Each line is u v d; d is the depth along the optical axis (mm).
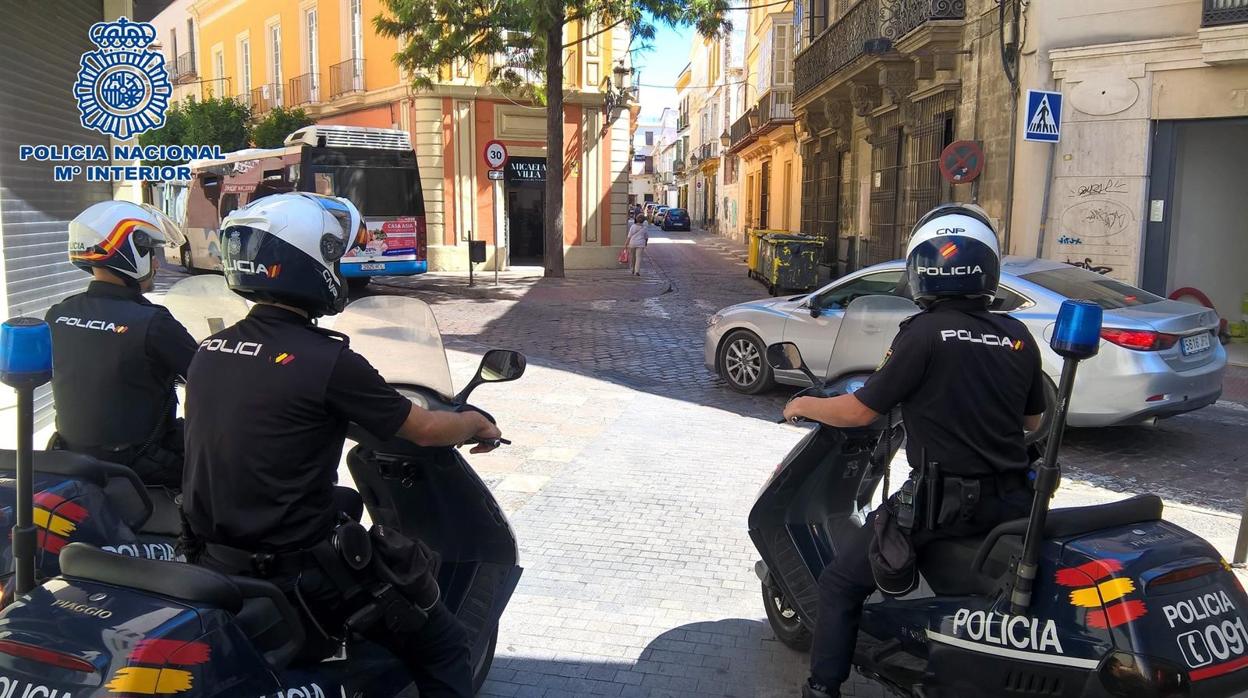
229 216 2426
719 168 53781
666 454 7086
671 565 4926
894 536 2854
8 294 7023
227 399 2336
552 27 19219
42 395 7336
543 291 19641
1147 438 7816
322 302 2469
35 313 7531
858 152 21438
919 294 2867
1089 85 12047
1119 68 11828
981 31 14094
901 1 16172
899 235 17906
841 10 21672
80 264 3371
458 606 3406
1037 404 2883
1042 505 2510
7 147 7055
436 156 24656
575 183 26125
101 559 2195
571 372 10461
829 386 3744
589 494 6090
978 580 2748
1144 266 12117
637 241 23453
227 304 4371
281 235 2367
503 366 3283
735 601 4504
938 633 2770
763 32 34094
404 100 25156
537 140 25797
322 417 2371
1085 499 6242
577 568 4871
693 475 6539
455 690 2789
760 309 9281
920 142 16703
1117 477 6746
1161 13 11555
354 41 27609
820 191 25266
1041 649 2533
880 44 16078
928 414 2756
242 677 2102
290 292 2393
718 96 53656
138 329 3287
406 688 2811
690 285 21656
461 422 2785
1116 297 7406
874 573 2857
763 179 37281
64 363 3311
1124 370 6875
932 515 2771
